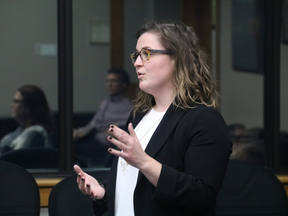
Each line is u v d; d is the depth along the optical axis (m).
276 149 5.88
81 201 4.07
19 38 5.87
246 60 6.13
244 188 4.47
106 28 6.18
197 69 3.08
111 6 6.17
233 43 6.16
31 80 5.90
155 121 3.07
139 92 3.41
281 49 5.88
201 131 2.78
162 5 6.25
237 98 6.15
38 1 5.88
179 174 2.69
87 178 3.24
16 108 5.83
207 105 2.92
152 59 3.00
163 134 2.89
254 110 6.11
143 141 3.05
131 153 2.59
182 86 2.94
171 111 2.97
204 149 2.75
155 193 2.67
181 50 2.98
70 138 5.64
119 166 3.15
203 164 2.73
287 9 5.86
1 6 5.82
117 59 6.25
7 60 5.86
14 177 4.09
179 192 2.65
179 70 2.99
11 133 5.79
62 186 4.11
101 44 6.18
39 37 5.91
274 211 4.41
